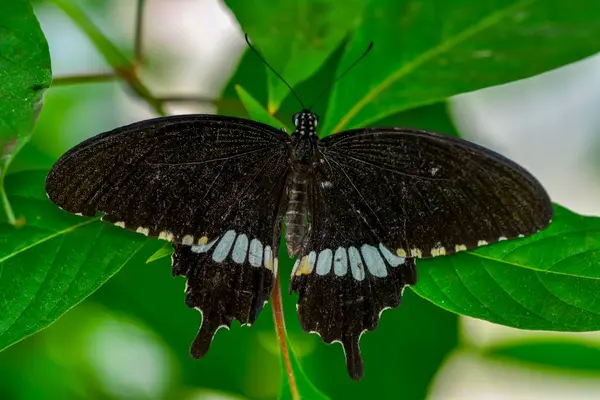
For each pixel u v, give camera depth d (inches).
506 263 27.6
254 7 28.3
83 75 28.8
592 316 27.4
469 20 28.2
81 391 30.0
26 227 27.6
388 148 27.9
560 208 27.7
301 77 28.5
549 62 28.2
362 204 28.0
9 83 27.3
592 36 28.1
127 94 29.1
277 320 27.7
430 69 28.3
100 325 29.9
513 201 27.4
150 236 27.7
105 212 27.6
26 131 27.4
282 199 28.2
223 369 29.6
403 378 29.1
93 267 27.6
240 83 29.3
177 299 29.3
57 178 27.4
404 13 28.3
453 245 27.6
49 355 29.9
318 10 28.3
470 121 29.6
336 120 28.4
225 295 27.9
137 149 27.6
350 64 28.4
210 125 27.9
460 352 29.4
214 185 28.0
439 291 27.7
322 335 27.9
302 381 27.6
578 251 27.5
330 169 28.1
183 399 29.8
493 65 28.2
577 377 29.5
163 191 27.7
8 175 27.8
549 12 28.1
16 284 27.5
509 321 27.5
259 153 28.2
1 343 27.3
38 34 27.3
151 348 30.0
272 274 27.9
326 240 28.1
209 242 27.9
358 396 29.2
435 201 27.7
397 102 28.3
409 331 29.2
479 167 27.4
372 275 28.0
